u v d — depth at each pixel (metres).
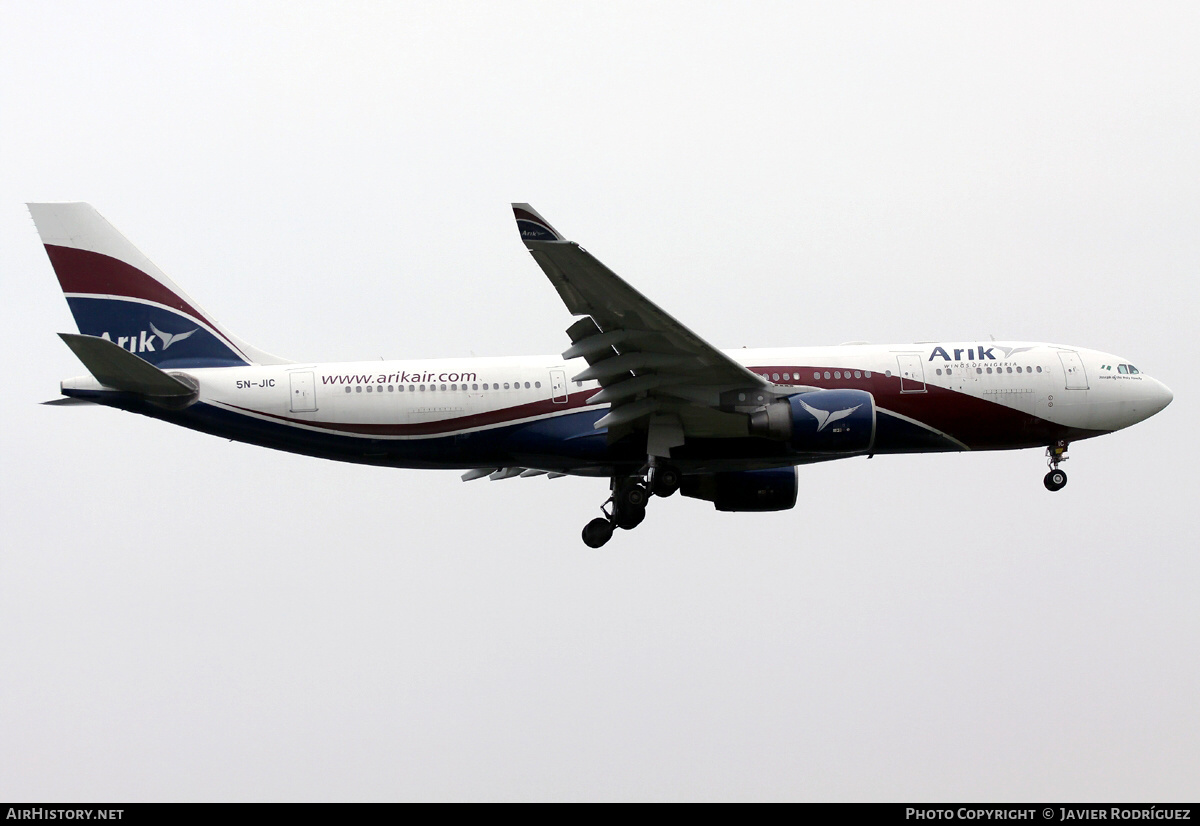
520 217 78.06
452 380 103.44
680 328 89.56
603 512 111.00
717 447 102.81
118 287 106.56
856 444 99.94
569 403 103.69
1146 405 111.06
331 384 102.56
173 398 101.56
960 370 107.88
